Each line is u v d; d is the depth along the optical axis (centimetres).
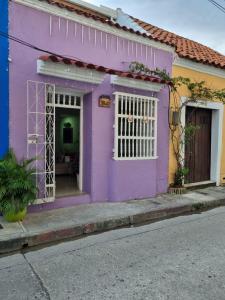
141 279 378
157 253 462
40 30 619
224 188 990
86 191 736
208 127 1038
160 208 699
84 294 344
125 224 624
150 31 1020
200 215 705
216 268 408
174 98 875
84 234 563
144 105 783
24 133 605
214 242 510
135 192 776
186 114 950
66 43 659
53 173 642
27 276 389
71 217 608
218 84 1012
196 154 1000
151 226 612
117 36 747
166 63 854
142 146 789
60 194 705
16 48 588
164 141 859
